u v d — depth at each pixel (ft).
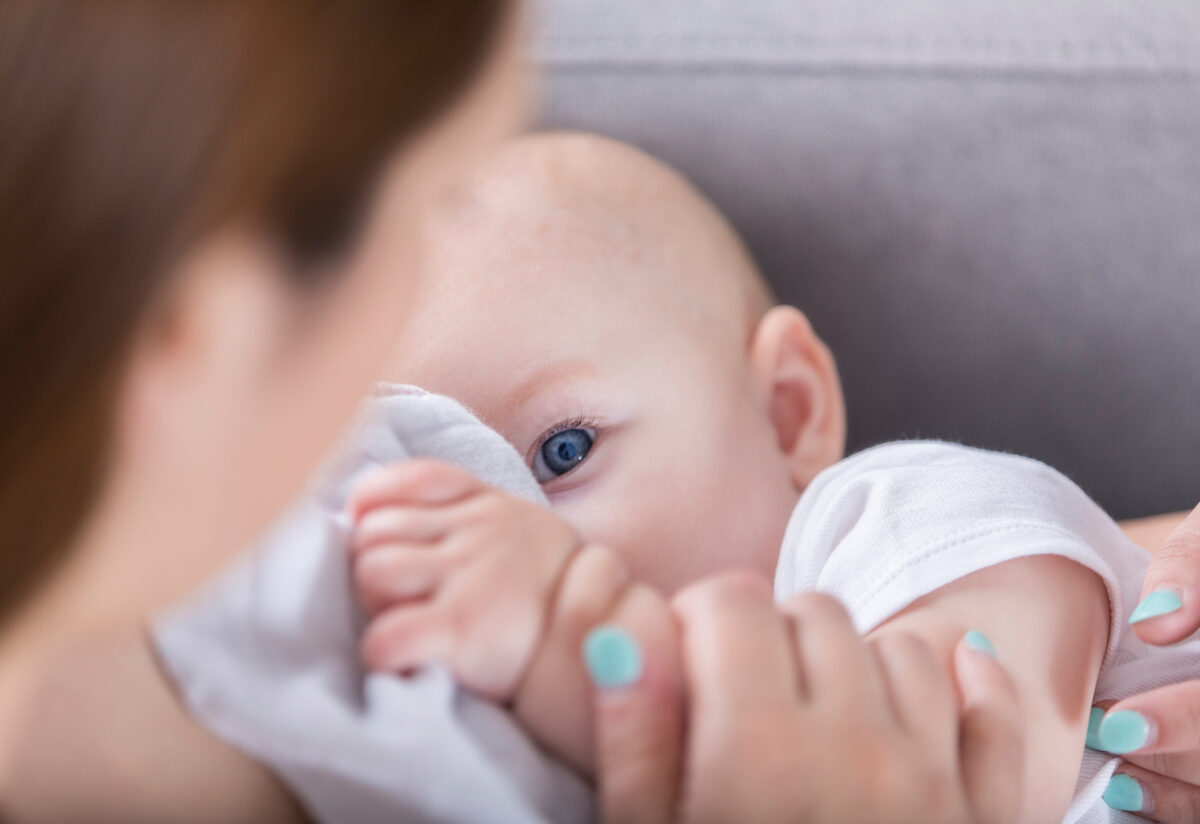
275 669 1.32
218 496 0.94
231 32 0.79
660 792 1.31
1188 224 3.61
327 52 0.84
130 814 1.27
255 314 0.87
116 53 0.76
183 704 1.30
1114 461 3.73
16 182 0.77
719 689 1.34
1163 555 2.37
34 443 0.82
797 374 3.45
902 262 3.84
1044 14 3.76
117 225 0.78
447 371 2.77
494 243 2.96
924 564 2.17
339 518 1.59
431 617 1.39
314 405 0.98
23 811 1.29
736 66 3.94
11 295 0.78
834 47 3.89
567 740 1.40
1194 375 3.63
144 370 0.84
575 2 4.06
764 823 1.30
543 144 3.37
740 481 3.00
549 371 2.82
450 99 0.97
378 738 1.28
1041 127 3.72
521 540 1.48
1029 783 1.84
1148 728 2.12
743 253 3.66
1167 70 3.62
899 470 2.52
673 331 3.03
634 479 2.83
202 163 0.79
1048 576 2.19
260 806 1.32
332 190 0.88
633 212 3.21
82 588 0.94
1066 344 3.73
